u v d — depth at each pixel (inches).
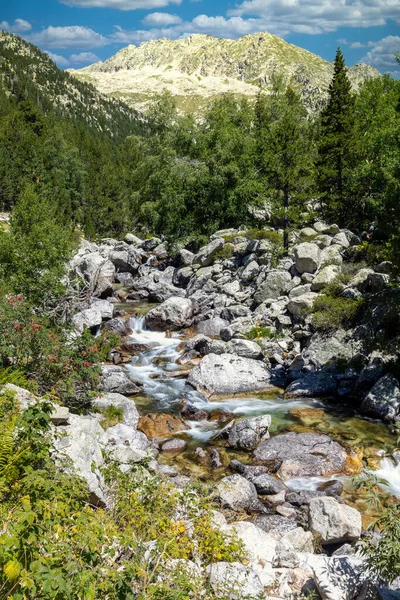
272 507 512.7
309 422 711.7
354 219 1643.7
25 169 3582.7
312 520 434.9
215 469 587.8
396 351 793.6
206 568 287.7
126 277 1764.3
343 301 955.3
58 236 1019.3
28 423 274.2
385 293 837.8
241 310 1139.3
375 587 285.6
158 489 339.9
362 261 1170.0
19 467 261.9
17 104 6535.4
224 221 1904.5
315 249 1155.9
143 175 2143.2
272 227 1753.2
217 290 1307.8
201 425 713.0
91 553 205.6
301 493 532.7
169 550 268.2
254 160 1823.3
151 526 289.3
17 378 554.3
